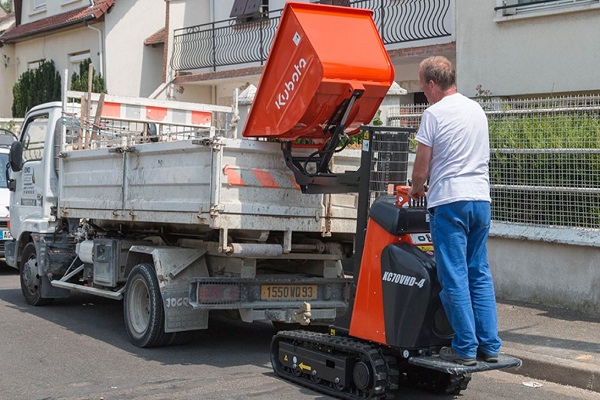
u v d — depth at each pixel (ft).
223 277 25.13
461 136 18.57
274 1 64.08
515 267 32.45
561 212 31.48
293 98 23.03
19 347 26.78
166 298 25.46
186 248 26.55
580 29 39.96
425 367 20.21
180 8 70.28
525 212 32.58
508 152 32.94
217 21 67.67
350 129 24.63
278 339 23.31
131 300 27.40
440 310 19.35
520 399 21.63
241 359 25.48
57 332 29.43
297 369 22.45
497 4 43.11
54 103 34.86
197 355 25.96
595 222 30.60
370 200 20.99
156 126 34.63
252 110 24.57
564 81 40.75
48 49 82.94
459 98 19.08
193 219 24.08
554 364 23.45
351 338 21.34
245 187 23.89
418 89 52.37
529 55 42.04
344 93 22.58
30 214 35.68
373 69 22.95
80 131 32.63
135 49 75.00
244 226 23.76
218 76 65.51
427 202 18.99
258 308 25.14
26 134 37.17
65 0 81.30
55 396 21.04
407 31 52.29
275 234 25.43
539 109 32.58
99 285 29.89
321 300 26.43
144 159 26.78
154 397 20.99
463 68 45.03
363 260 20.51
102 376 23.13
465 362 18.58
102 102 32.14
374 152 20.92
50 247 33.71
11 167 37.17
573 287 30.55
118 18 73.87
